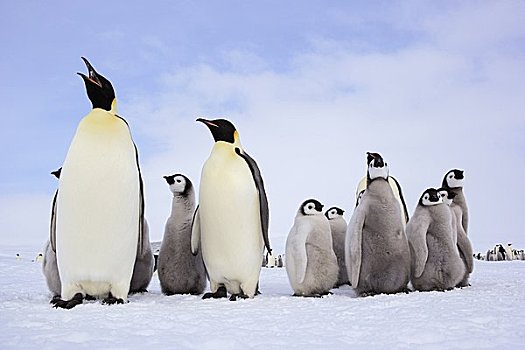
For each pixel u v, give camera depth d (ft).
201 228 23.18
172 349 11.47
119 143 19.25
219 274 23.15
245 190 22.39
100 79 20.27
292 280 23.93
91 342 12.05
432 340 12.63
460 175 33.06
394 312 16.72
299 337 13.08
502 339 12.40
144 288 26.11
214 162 22.61
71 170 18.69
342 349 11.76
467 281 28.09
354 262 23.38
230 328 14.28
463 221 32.99
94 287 19.77
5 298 22.17
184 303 20.31
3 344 11.73
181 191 25.40
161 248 25.61
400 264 23.71
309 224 23.76
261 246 23.45
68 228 18.80
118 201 18.97
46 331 13.33
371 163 24.22
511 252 95.91
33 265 53.62
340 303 19.80
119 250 19.27
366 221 23.82
